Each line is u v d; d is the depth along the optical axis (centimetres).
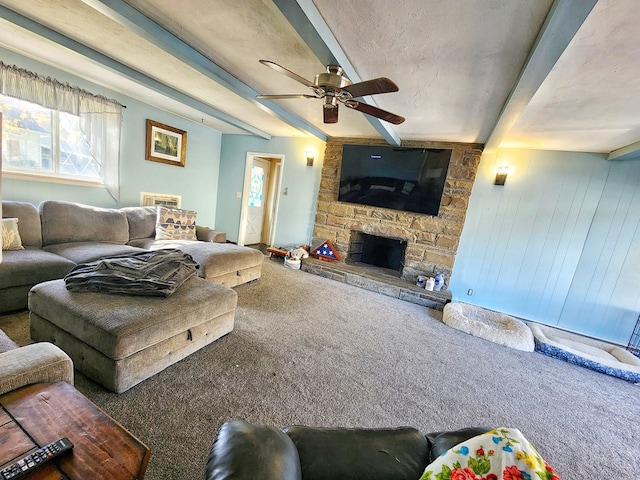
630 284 342
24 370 97
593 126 267
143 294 184
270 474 69
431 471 82
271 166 647
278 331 251
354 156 430
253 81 269
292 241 528
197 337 200
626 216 339
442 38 162
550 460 154
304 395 178
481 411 187
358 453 94
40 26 211
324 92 192
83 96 330
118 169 387
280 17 165
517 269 393
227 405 160
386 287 397
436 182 386
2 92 268
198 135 508
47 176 319
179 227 390
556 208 368
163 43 194
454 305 345
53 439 78
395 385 201
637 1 117
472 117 281
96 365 156
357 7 144
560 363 263
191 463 126
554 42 137
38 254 245
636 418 198
